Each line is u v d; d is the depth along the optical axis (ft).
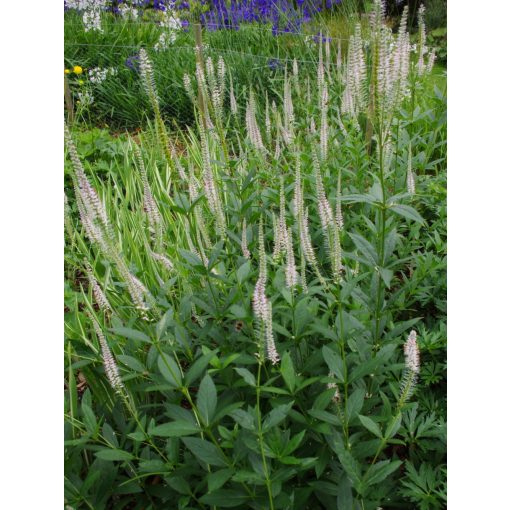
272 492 5.34
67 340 8.29
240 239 9.53
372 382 7.46
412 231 10.92
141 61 7.87
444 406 8.06
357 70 7.26
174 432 5.67
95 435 6.74
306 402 7.18
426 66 14.37
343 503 5.77
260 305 5.74
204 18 25.16
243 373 5.60
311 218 10.85
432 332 8.84
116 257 6.24
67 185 16.21
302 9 24.97
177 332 7.43
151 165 16.08
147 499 7.11
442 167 14.28
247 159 14.03
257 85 21.77
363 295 7.70
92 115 23.11
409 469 6.97
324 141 11.95
